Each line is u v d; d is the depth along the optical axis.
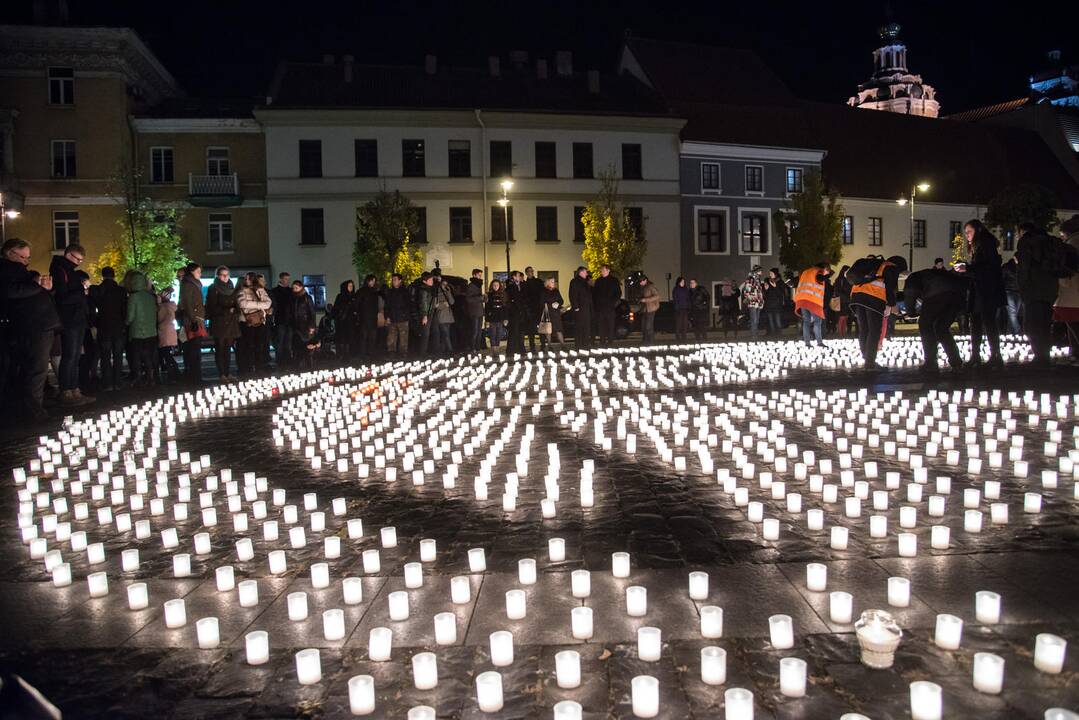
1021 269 12.54
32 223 38.78
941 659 2.99
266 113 39.31
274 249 40.22
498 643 3.05
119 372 14.40
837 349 18.81
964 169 55.38
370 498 6.05
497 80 45.09
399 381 14.64
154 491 6.67
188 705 2.88
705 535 4.75
